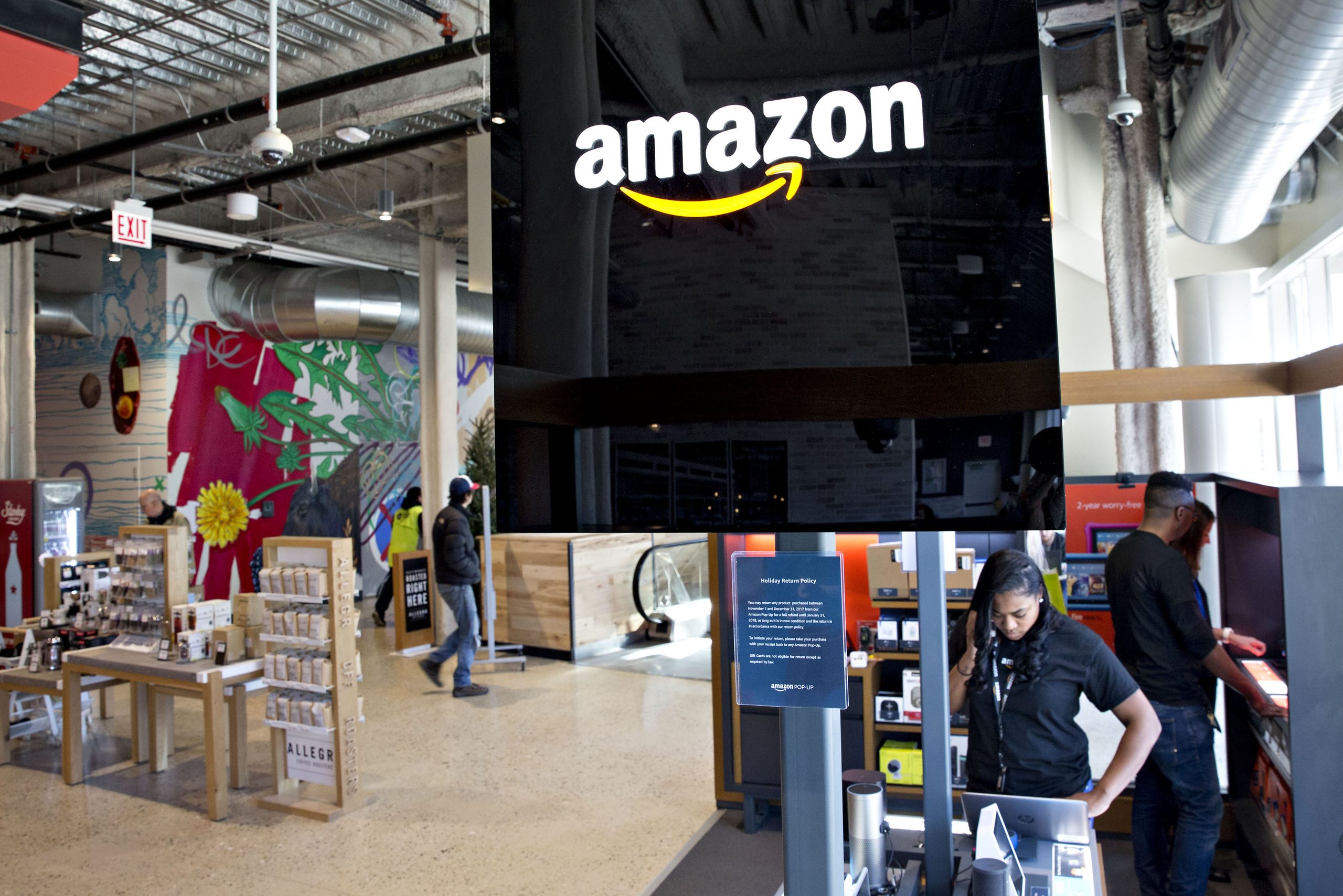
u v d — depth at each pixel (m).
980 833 1.85
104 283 10.59
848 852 2.22
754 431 1.00
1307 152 4.89
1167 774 2.82
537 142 1.10
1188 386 2.80
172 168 7.99
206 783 4.66
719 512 1.01
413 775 4.68
